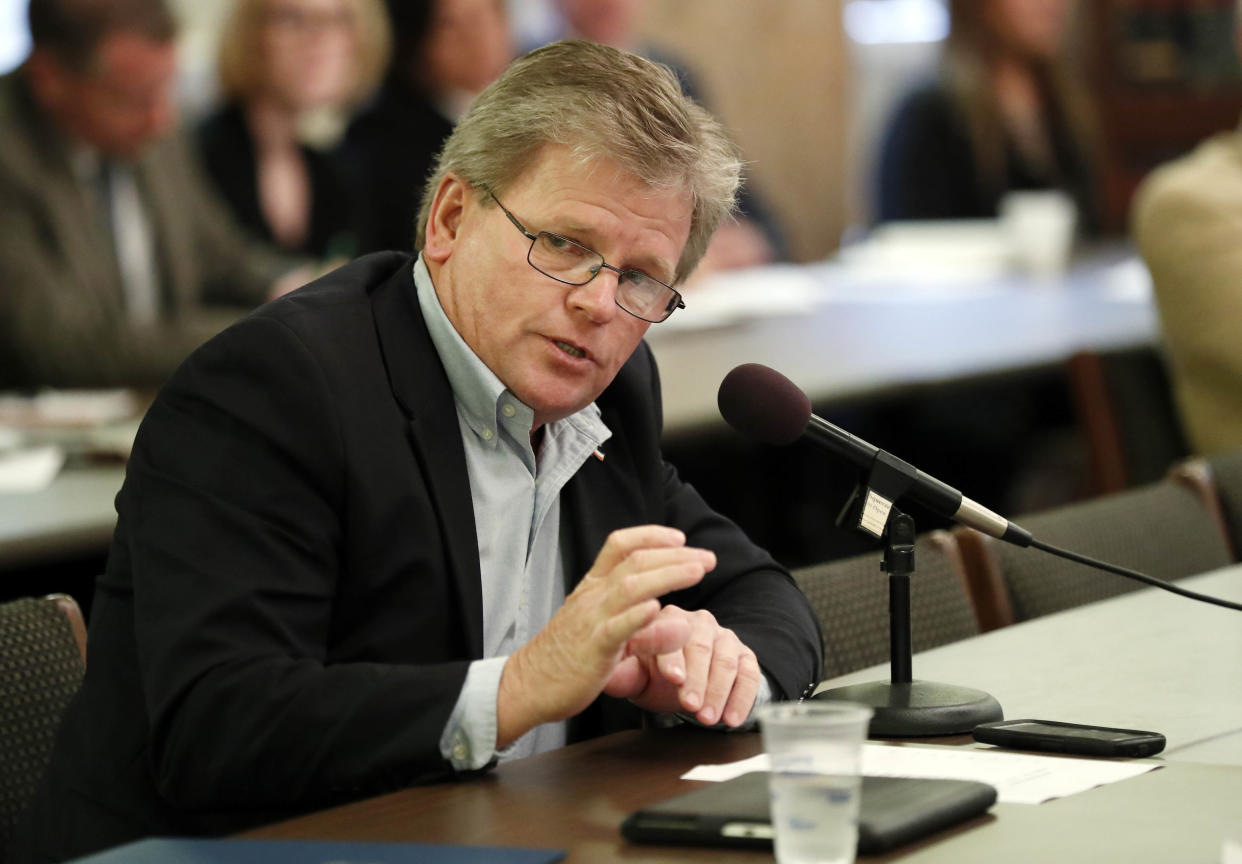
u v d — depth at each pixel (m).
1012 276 22.58
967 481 18.67
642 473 6.50
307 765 4.72
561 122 5.38
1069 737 4.98
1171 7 31.62
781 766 3.74
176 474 5.23
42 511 9.10
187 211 17.80
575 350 5.61
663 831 4.13
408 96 19.70
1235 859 3.85
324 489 5.35
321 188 18.98
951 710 5.32
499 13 20.89
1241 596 7.67
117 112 17.09
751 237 22.77
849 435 5.52
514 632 6.00
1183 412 13.61
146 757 5.24
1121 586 8.34
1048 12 26.61
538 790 4.74
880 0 30.17
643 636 5.08
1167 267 13.56
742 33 27.27
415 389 5.66
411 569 5.50
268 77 18.34
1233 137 14.05
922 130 25.38
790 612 6.13
